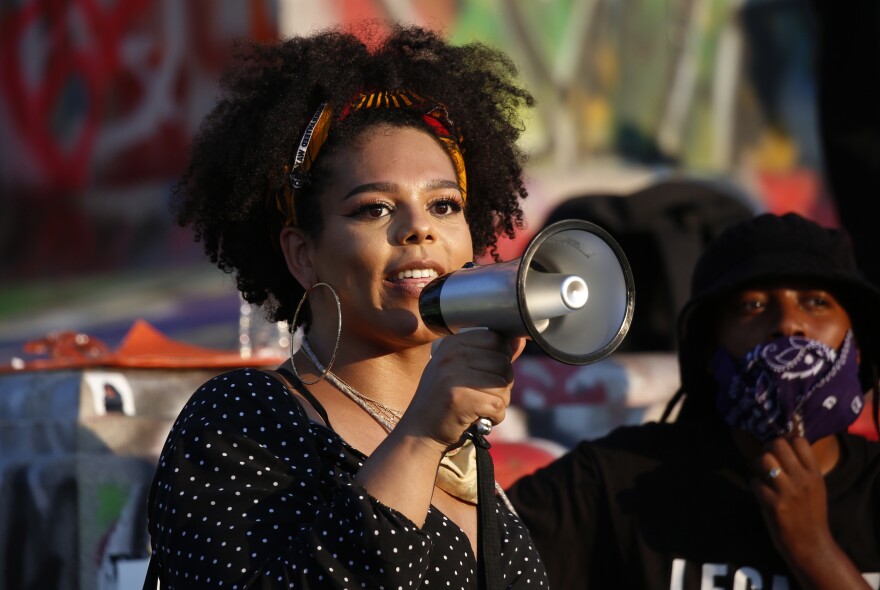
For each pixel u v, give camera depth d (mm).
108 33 19922
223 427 4023
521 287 3512
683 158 18219
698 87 18281
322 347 4520
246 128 4805
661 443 6324
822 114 13875
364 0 16344
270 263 4828
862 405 6184
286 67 4836
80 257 20562
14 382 6484
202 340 17453
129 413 6434
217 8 18078
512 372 3715
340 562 3598
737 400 6191
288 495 3928
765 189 18203
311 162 4414
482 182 5160
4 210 21234
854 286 6258
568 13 17844
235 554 3754
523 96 5492
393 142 4391
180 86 19047
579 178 17781
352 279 4297
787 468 5789
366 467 3742
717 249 6492
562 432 7500
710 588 5980
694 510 6102
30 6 20875
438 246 4301
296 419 4121
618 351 9523
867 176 13422
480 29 17203
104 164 20375
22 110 21094
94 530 6219
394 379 4484
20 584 6191
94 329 18797
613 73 18062
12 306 19766
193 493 3908
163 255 19922
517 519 4777
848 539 6047
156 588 4176
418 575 3615
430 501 3959
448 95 4863
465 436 4043
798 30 18219
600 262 3740
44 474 6285
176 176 19531
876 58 13445
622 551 6078
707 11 18250
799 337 6160
